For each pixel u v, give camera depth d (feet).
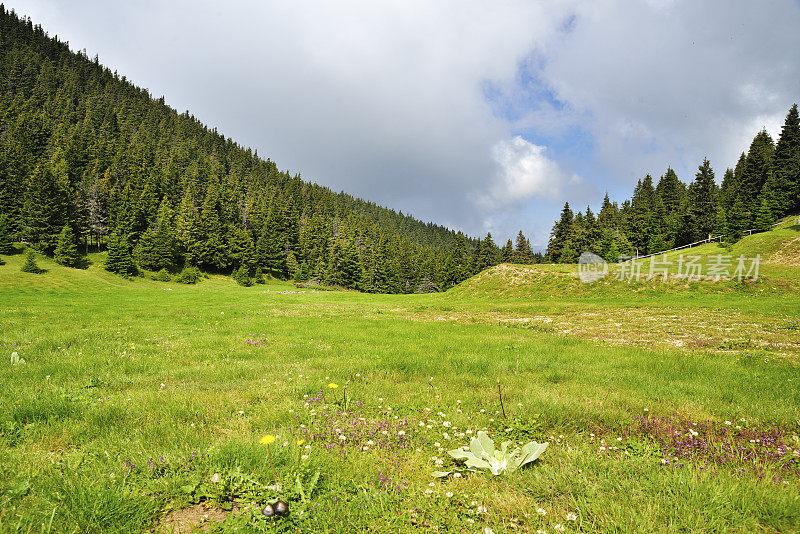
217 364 31.48
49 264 257.96
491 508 11.27
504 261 351.87
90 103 645.51
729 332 50.47
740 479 12.50
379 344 43.52
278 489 11.34
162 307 86.43
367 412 20.24
